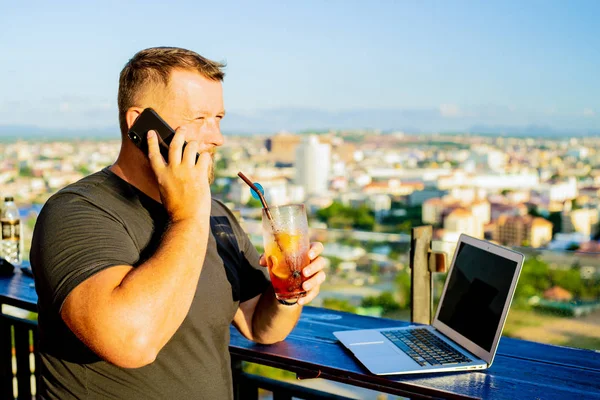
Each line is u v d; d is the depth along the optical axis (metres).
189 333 1.18
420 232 1.90
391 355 1.38
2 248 2.52
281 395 1.72
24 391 2.38
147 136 1.11
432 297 1.93
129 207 1.15
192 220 1.04
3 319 2.40
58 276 0.99
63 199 1.08
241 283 1.49
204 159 1.07
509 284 1.32
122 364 0.95
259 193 1.26
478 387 1.21
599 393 1.18
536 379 1.26
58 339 1.11
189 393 1.16
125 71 1.22
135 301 0.94
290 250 1.25
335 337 1.58
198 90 1.20
